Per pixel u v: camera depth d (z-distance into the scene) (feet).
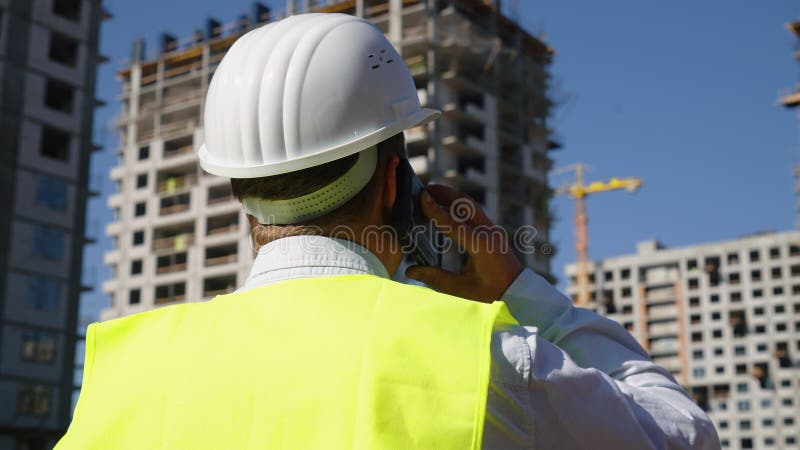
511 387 2.99
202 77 229.86
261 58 3.95
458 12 202.90
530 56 225.35
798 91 258.78
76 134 139.54
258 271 3.70
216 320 3.38
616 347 3.58
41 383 124.77
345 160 3.74
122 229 226.58
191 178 222.89
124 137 236.22
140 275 220.84
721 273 363.76
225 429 3.04
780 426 340.18
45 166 133.59
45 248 130.21
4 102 130.82
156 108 231.09
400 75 4.00
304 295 3.32
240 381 3.11
